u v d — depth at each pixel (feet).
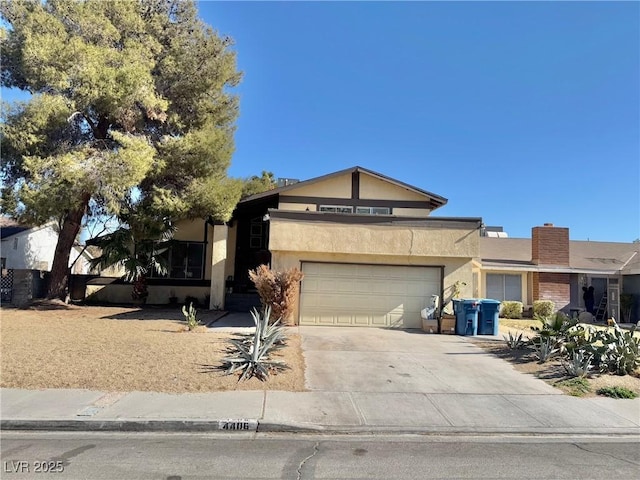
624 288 77.20
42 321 46.11
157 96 55.83
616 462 18.51
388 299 51.01
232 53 60.54
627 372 32.55
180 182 57.93
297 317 50.24
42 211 47.29
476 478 16.52
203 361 31.12
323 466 17.30
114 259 60.80
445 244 50.47
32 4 51.88
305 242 50.19
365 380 29.48
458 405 25.52
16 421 20.83
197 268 71.51
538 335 40.24
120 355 31.78
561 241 75.87
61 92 50.57
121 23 55.21
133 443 19.43
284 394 25.96
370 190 65.98
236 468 16.89
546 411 25.08
